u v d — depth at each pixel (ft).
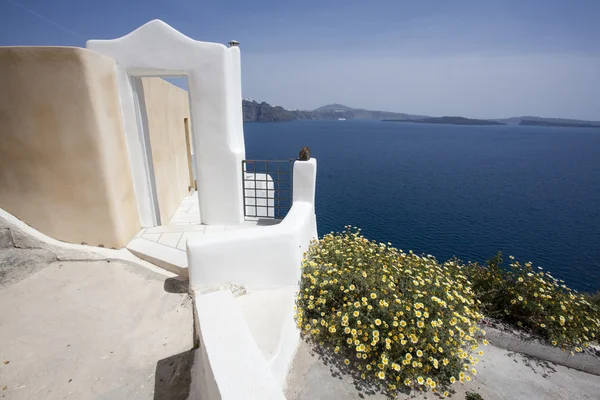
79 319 9.91
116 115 14.01
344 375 9.46
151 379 7.92
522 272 16.12
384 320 9.99
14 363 8.06
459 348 10.64
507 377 12.64
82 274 12.35
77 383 7.64
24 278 11.75
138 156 15.29
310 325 10.52
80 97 11.87
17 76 11.30
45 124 11.90
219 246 10.47
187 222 20.72
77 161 12.48
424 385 9.84
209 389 6.29
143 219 16.38
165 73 14.87
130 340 9.18
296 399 8.58
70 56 11.37
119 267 12.95
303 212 13.75
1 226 12.05
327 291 10.94
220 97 15.21
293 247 11.28
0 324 9.43
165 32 14.08
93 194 12.99
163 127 19.89
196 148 16.15
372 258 13.30
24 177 12.39
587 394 12.37
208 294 9.14
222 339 6.98
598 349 13.84
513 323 15.25
